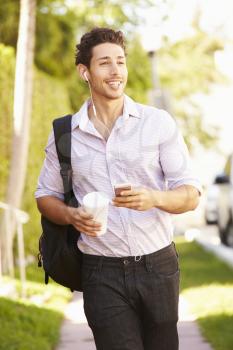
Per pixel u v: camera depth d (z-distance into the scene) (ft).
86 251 16.47
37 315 32.81
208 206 92.99
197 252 67.00
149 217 16.15
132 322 16.21
